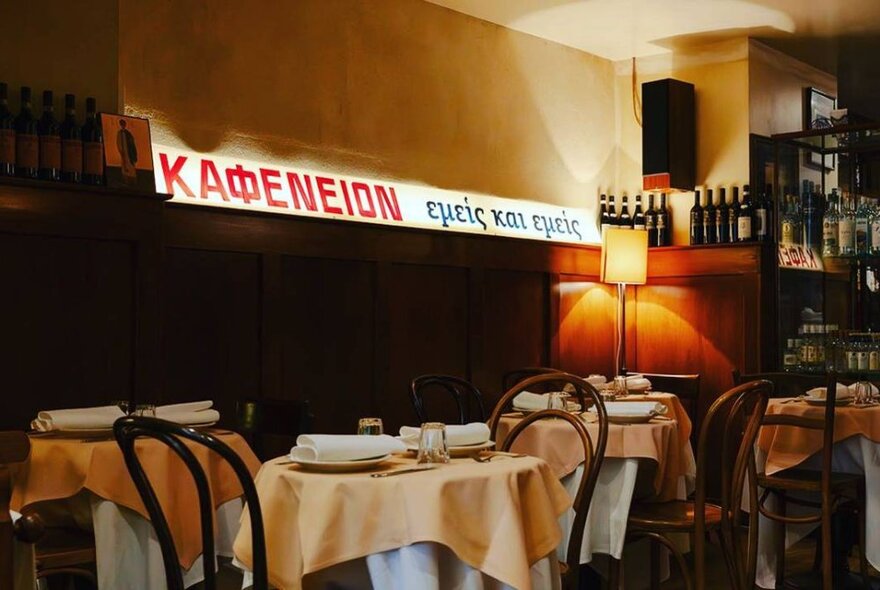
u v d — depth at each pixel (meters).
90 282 4.64
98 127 4.77
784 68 7.80
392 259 6.17
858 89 8.90
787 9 6.74
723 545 4.02
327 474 2.85
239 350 5.41
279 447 5.55
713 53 7.57
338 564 2.86
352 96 6.11
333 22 6.01
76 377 4.59
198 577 3.73
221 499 3.81
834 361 6.88
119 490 3.51
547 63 7.44
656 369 7.62
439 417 6.44
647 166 7.54
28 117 4.50
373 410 6.04
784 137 7.29
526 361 7.06
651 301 7.66
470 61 6.87
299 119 5.82
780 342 7.26
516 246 6.96
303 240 5.70
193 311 5.21
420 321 6.35
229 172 5.46
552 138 7.48
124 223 4.74
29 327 4.45
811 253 7.21
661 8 6.74
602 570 4.44
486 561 2.79
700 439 3.95
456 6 6.68
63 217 4.52
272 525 2.85
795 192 7.31
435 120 6.62
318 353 5.77
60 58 4.78
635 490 4.48
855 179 7.11
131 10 5.07
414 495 2.72
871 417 4.98
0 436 2.18
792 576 5.43
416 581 2.69
